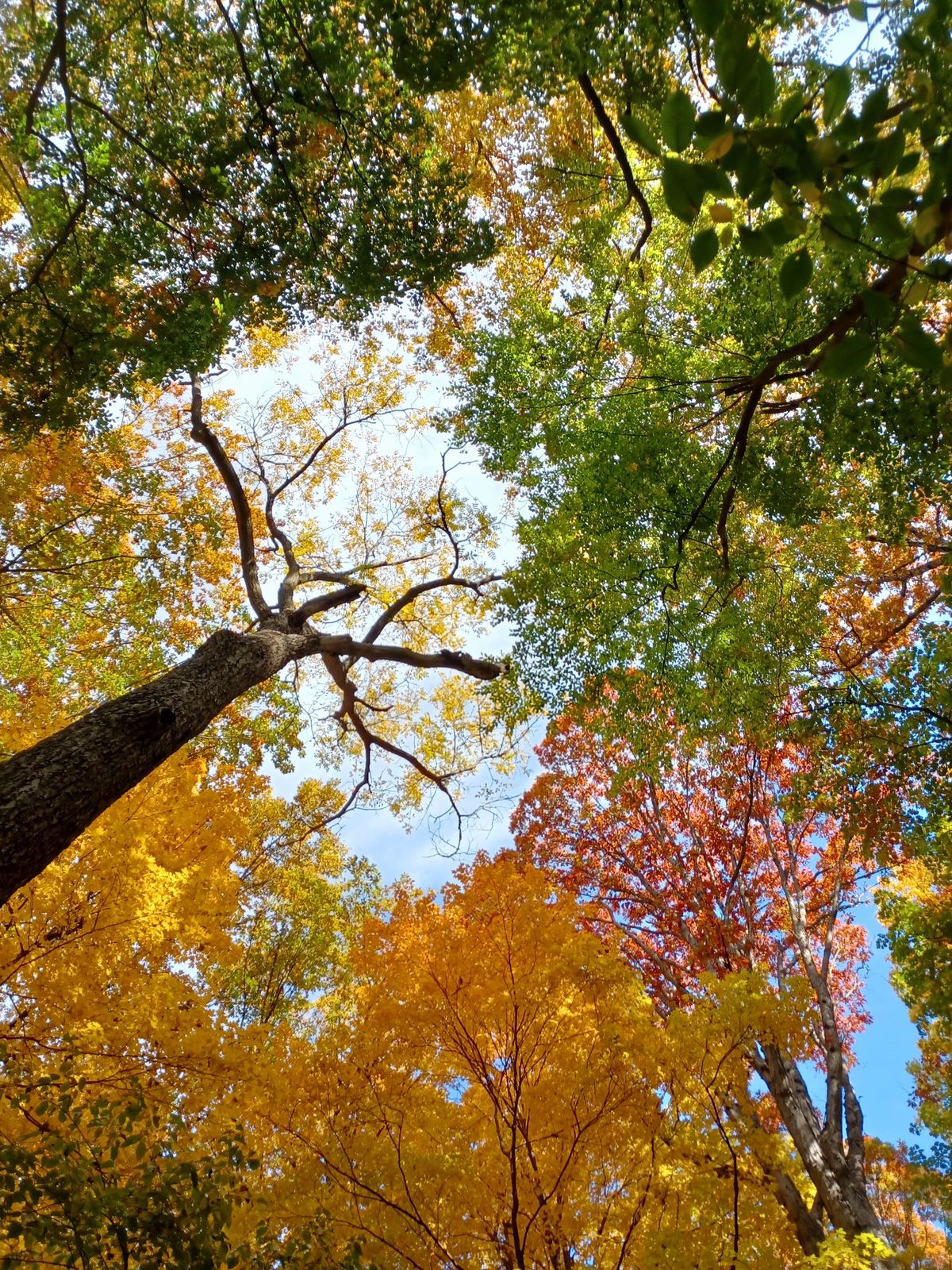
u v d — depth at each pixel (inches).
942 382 79.5
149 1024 183.9
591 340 298.5
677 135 67.7
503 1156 198.2
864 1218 260.4
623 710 284.0
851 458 249.6
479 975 216.7
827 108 69.8
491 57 190.4
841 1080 312.0
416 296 241.4
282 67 193.8
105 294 206.2
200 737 358.3
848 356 78.9
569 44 175.0
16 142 191.8
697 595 295.6
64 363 206.8
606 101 286.4
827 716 282.8
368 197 214.2
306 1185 183.6
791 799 294.2
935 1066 332.8
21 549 299.1
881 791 283.1
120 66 204.2
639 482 271.3
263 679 244.7
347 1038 213.0
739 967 370.9
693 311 279.0
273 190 207.9
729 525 280.7
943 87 71.7
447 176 224.5
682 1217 190.5
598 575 272.2
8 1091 157.2
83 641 346.0
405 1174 181.8
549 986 214.5
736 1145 198.1
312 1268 155.2
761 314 250.7
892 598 351.3
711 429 292.2
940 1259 271.9
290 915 403.9
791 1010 204.5
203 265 214.7
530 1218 185.3
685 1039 203.9
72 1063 162.4
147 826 235.9
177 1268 128.3
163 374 217.9
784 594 294.8
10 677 318.3
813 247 211.2
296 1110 199.5
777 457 268.5
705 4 65.1
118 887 197.8
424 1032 216.5
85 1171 133.1
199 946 237.6
